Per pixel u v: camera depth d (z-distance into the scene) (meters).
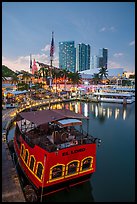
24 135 21.86
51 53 33.47
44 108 74.62
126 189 20.08
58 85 128.38
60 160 17.27
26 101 79.06
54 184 17.59
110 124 52.25
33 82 133.12
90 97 101.44
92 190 19.86
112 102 96.75
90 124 51.94
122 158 28.47
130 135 41.56
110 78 165.88
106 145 34.78
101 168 25.05
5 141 28.97
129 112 70.88
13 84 108.56
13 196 15.48
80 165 18.86
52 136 19.64
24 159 21.62
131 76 171.62
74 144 18.70
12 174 18.80
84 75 159.50
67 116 20.58
